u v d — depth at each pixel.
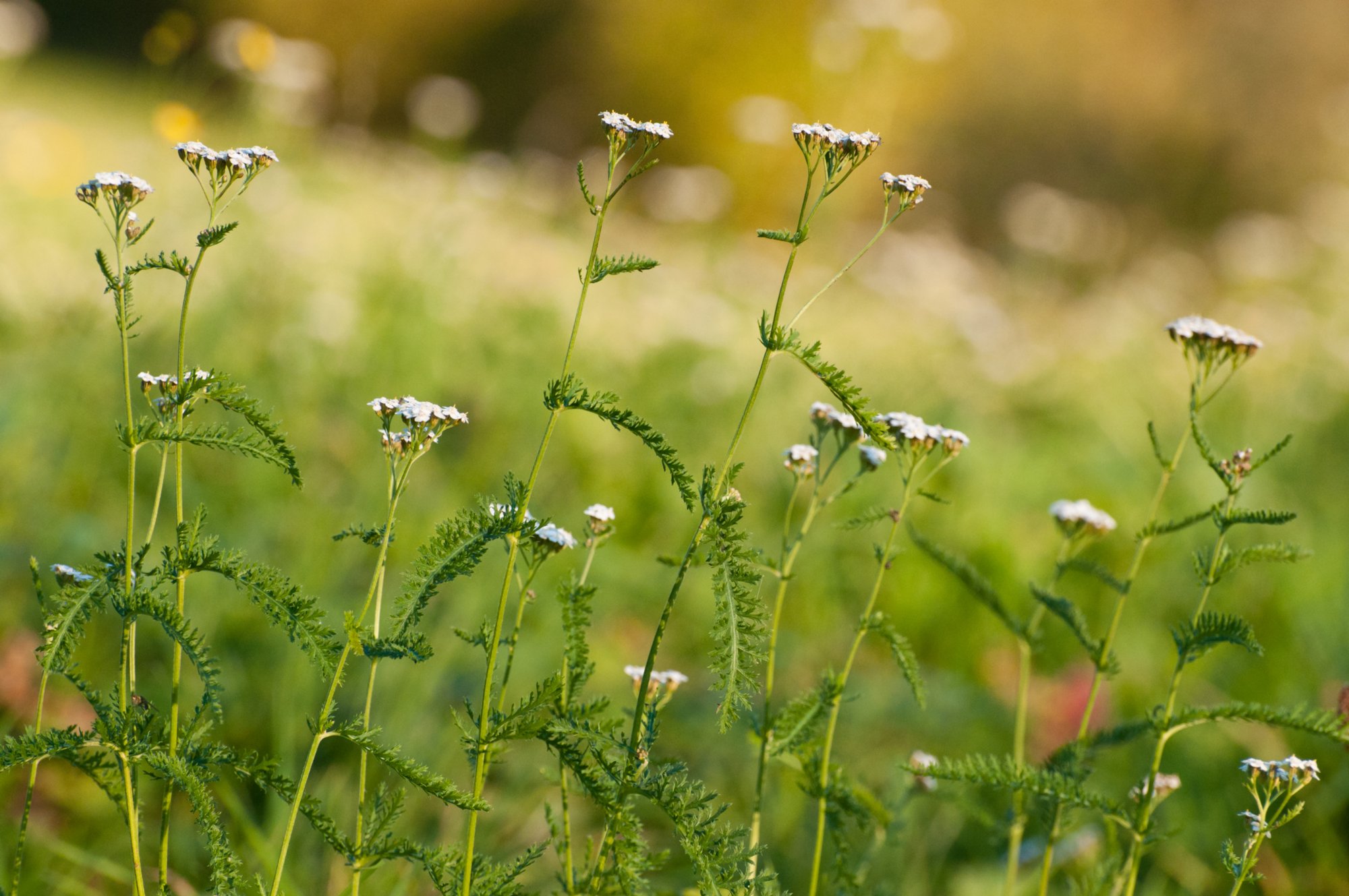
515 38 22.03
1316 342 10.65
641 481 6.25
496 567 4.77
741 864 2.41
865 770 4.13
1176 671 2.44
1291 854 3.87
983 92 22.16
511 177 11.75
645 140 2.01
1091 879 2.61
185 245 7.92
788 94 18.78
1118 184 23.58
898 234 15.82
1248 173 23.98
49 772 3.41
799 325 10.72
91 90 19.73
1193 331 2.49
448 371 6.89
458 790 2.03
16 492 4.84
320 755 3.68
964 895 3.55
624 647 4.82
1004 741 4.57
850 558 5.81
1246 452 2.44
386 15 22.34
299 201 10.06
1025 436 8.64
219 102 10.95
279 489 5.32
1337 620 5.32
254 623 4.15
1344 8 24.09
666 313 9.74
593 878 2.18
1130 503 7.00
